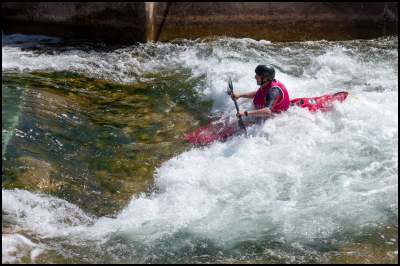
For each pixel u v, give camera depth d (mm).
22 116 12688
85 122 13336
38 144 11859
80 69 16781
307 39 19875
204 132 13141
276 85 12969
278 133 12562
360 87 15477
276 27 19703
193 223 9852
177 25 19641
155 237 9477
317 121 12969
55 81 15555
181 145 12625
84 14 19453
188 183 11070
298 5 19516
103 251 9078
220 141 12664
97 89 15461
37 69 16516
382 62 17547
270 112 12805
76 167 11484
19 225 9555
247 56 17984
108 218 10109
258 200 10453
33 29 20188
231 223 9820
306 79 16250
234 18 19594
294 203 10328
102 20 19359
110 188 11016
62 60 17547
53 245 9141
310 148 12078
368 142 12203
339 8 19656
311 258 8883
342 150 11953
